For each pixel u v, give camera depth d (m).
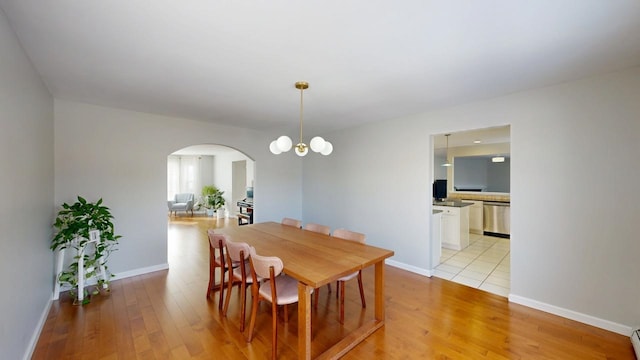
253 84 2.56
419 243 3.70
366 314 2.62
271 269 1.97
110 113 3.39
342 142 4.80
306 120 4.12
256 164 5.00
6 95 1.58
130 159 3.55
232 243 2.42
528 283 2.74
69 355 1.99
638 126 2.19
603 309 2.35
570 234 2.50
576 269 2.47
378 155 4.20
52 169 2.94
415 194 3.74
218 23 1.56
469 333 2.28
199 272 3.74
